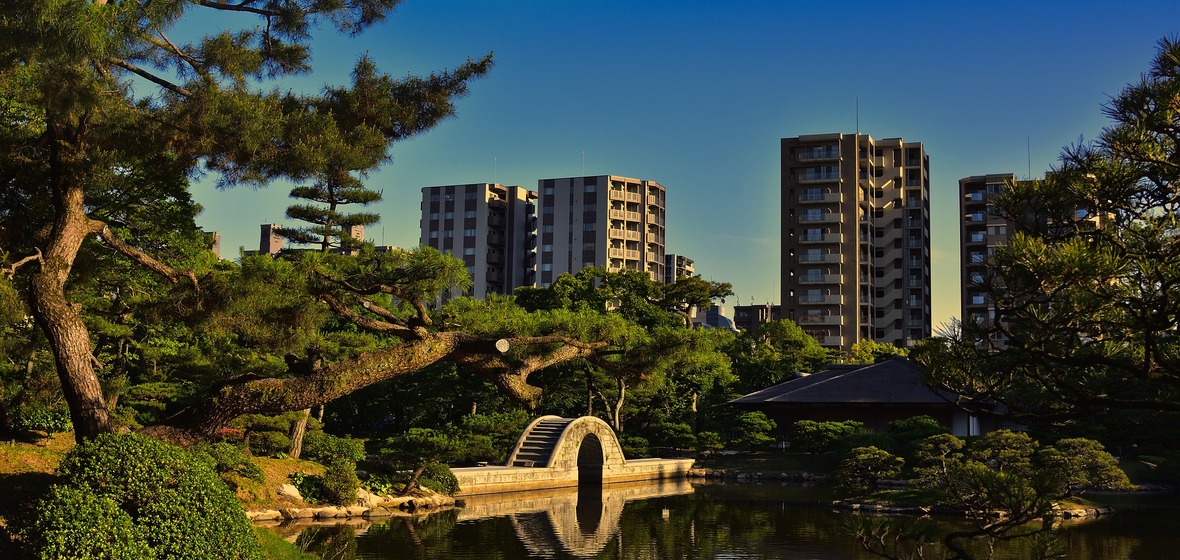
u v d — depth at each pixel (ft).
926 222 321.11
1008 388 24.57
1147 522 92.22
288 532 73.97
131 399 82.53
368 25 49.80
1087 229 21.85
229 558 38.73
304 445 96.22
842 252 289.74
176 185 59.21
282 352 51.37
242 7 47.52
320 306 45.62
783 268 294.46
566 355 47.11
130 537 35.47
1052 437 141.08
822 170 294.87
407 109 48.06
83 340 40.55
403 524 82.53
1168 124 21.31
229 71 42.70
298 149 41.78
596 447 133.28
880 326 301.22
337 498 85.25
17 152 45.37
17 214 49.14
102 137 40.29
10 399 66.95
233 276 43.70
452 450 96.02
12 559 34.88
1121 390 25.09
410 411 162.81
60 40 35.19
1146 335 21.02
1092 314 20.57
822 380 177.99
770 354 202.59
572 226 325.21
